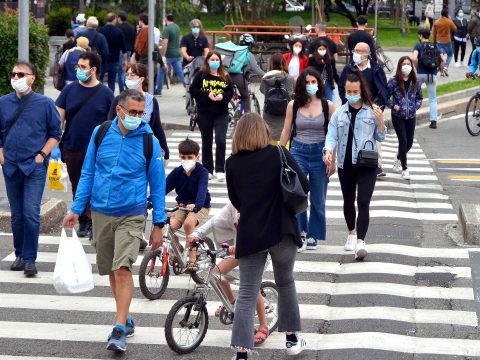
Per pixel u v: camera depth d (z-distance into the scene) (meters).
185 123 54.38
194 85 38.09
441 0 99.88
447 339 20.91
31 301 23.67
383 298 23.72
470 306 23.25
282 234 18.38
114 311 23.00
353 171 27.30
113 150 20.03
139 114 19.81
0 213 30.97
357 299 23.69
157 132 27.70
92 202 20.25
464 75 78.88
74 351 20.23
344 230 31.34
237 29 89.94
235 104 52.41
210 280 20.02
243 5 123.06
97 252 20.50
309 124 27.42
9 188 25.70
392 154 46.81
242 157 18.59
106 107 28.20
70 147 28.23
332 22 141.00
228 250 19.62
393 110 39.50
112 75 61.28
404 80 39.19
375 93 36.84
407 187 38.47
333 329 21.56
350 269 26.39
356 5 124.44
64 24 88.94
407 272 26.12
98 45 57.00
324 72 46.12
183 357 19.86
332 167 27.20
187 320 19.91
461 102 61.25
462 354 20.00
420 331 21.39
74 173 28.56
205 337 21.05
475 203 35.50
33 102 25.16
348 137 26.92
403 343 20.59
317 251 28.30
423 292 24.31
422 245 29.09
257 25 90.31
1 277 25.67
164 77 72.69
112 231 20.17
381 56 82.56
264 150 18.58
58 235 30.17
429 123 57.41
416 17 141.50
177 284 24.97
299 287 24.70
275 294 21.31
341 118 26.86
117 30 60.50
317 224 28.22
